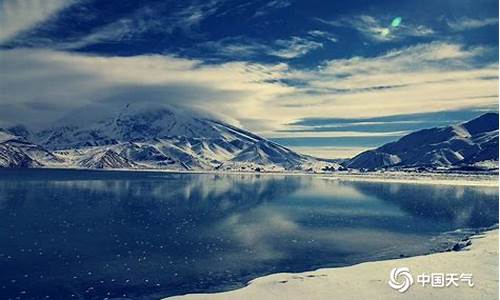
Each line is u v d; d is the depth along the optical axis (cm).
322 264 4244
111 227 6381
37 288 3575
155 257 4541
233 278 3828
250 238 5547
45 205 9100
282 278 3519
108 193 12400
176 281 3731
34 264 4269
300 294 3147
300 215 7819
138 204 9581
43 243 5203
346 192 13362
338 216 7712
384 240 5403
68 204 9362
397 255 4572
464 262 3869
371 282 3388
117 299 3338
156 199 10862
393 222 6956
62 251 4794
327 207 9150
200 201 10450
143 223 6788
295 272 3972
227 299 3078
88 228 6278
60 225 6525
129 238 5528
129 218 7331
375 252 4734
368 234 5838
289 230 6153
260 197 11700
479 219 7325
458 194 12175
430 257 4109
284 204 9825
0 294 3431
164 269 4091
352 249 4903
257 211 8444
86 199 10556
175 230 6138
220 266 4184
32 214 7675
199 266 4175
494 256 4050
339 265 4209
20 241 5306
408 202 10138
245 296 3119
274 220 7175
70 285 3638
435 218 7450
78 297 3372
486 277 3450
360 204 9806
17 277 3847
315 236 5666
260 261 4375
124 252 4756
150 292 3484
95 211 8206
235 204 9781
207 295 3156
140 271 4041
